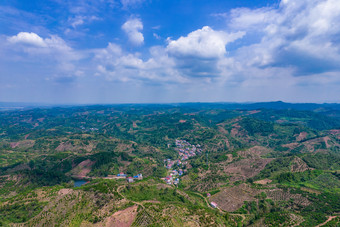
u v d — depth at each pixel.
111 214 134.75
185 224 125.19
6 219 138.38
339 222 133.12
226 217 152.00
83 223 130.25
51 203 149.00
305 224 137.75
